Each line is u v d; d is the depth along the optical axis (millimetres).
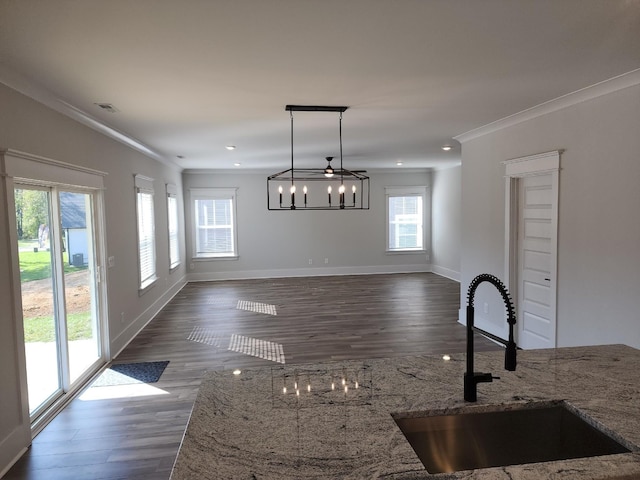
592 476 1146
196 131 5035
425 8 2045
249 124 4676
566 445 1596
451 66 2881
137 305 5660
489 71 2992
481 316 5406
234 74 2973
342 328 5715
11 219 2805
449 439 1558
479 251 5387
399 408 1553
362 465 1207
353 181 10141
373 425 1431
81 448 2871
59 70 2807
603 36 2402
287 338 5309
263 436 1368
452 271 9539
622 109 3234
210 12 2047
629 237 3211
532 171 4258
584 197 3627
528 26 2268
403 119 4539
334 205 10117
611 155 3342
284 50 2549
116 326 4828
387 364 2012
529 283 4551
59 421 3244
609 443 1408
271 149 6617
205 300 7613
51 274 3551
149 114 4105
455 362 2031
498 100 3791
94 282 4438
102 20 2105
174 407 3461
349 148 6676
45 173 3287
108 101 3594
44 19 2078
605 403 1587
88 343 4250
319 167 9297
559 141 3895
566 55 2701
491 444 1582
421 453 1535
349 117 4406
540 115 4125
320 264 10211
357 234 10281
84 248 4242
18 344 2834
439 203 10055
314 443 1324
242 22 2166
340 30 2285
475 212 5453
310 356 4652
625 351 2150
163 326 5938
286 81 3146
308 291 8281
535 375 1846
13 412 2766
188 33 2281
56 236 3584
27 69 2771
